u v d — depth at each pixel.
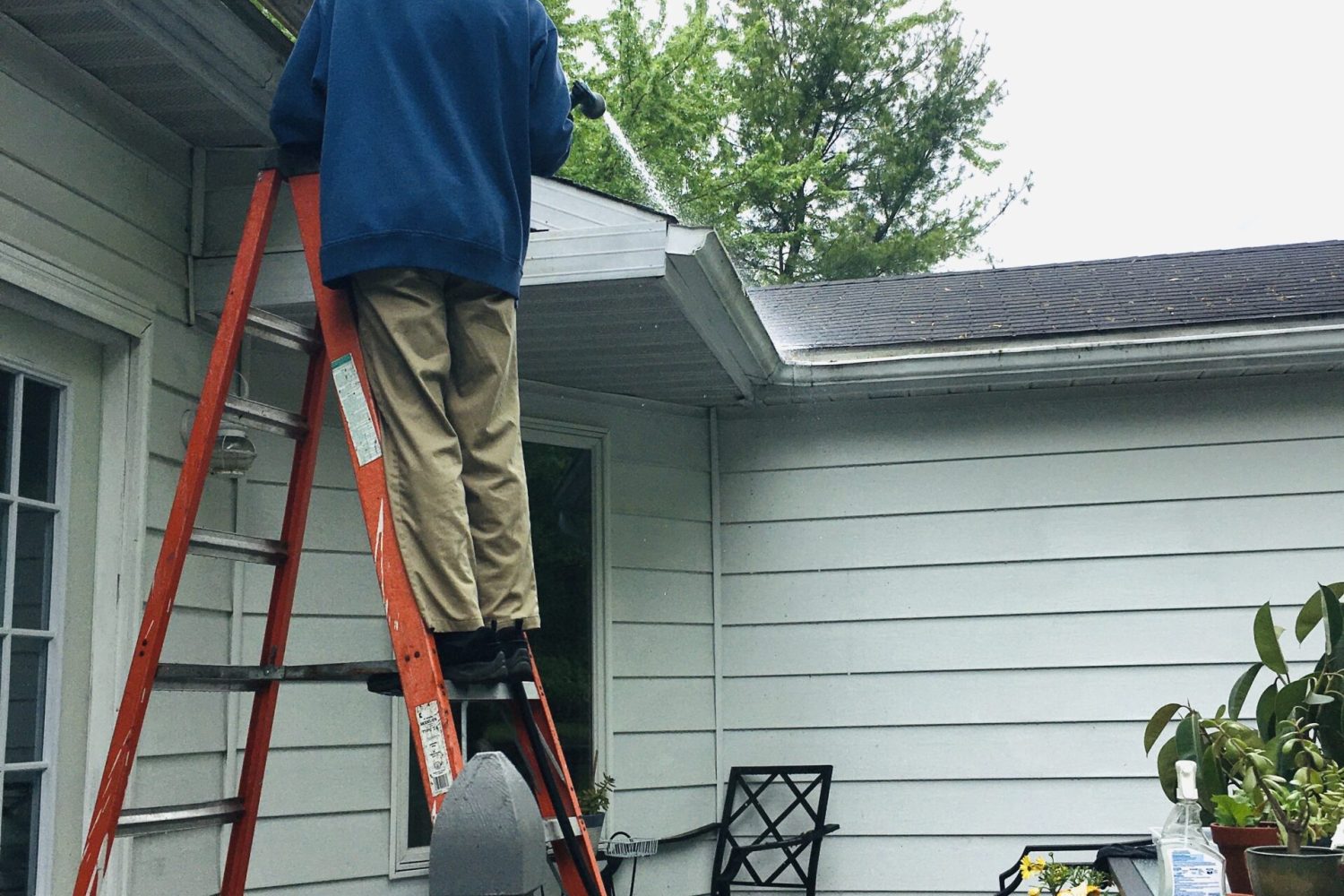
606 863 5.16
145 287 3.76
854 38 21.27
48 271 3.27
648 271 4.08
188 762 3.90
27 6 3.12
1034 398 5.78
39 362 3.38
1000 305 6.67
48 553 3.39
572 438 5.62
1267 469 5.58
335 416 4.70
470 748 5.00
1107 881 4.14
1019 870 4.71
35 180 3.29
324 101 2.59
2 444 3.24
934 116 21.42
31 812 3.27
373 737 4.64
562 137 2.73
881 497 5.84
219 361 2.53
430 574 2.32
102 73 3.49
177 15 3.25
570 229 4.18
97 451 3.59
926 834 5.61
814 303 7.30
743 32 21.33
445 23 2.50
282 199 4.03
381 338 2.43
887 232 21.34
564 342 4.91
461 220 2.41
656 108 15.91
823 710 5.75
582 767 5.43
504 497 2.52
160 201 3.88
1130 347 5.39
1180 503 5.62
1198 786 2.90
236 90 3.58
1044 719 5.59
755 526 5.93
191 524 2.48
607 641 5.52
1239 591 5.54
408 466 2.37
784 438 5.96
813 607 5.83
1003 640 5.67
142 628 2.43
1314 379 5.59
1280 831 2.37
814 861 5.51
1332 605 3.43
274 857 4.30
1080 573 5.66
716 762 5.79
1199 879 2.16
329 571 4.60
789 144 20.70
